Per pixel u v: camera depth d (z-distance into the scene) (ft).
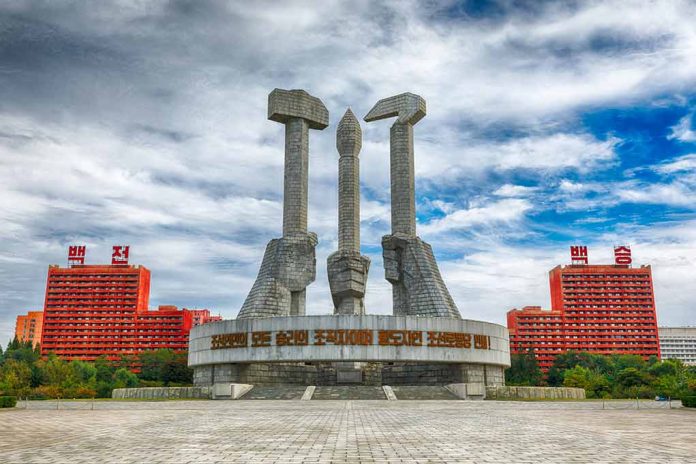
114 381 355.15
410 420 85.40
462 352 180.45
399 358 172.55
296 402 135.54
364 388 160.86
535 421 85.20
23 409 124.36
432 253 223.30
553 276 652.07
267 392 159.94
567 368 472.03
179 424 79.66
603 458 48.19
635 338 605.73
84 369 382.83
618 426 77.66
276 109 224.94
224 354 181.57
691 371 373.61
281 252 214.07
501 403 134.41
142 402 139.13
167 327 596.70
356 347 171.94
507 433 67.10
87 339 597.93
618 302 615.57
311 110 231.30
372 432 67.67
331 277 215.72
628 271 622.54
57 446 55.93
